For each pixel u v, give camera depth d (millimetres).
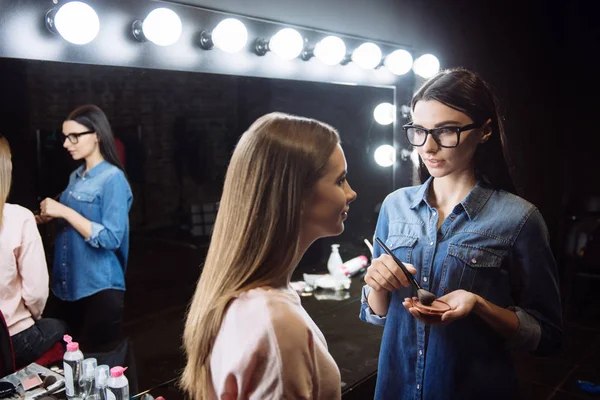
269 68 1533
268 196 721
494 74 2623
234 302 719
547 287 1069
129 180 1365
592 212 3303
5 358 1160
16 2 1025
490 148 1129
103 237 1329
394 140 2012
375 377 1537
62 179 1229
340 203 771
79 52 1129
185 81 1397
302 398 683
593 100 3316
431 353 1104
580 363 2664
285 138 729
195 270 1557
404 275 1067
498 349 1095
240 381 692
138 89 1308
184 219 1513
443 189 1162
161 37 1202
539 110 3115
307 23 1617
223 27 1322
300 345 688
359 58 1744
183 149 1457
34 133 1150
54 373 1220
